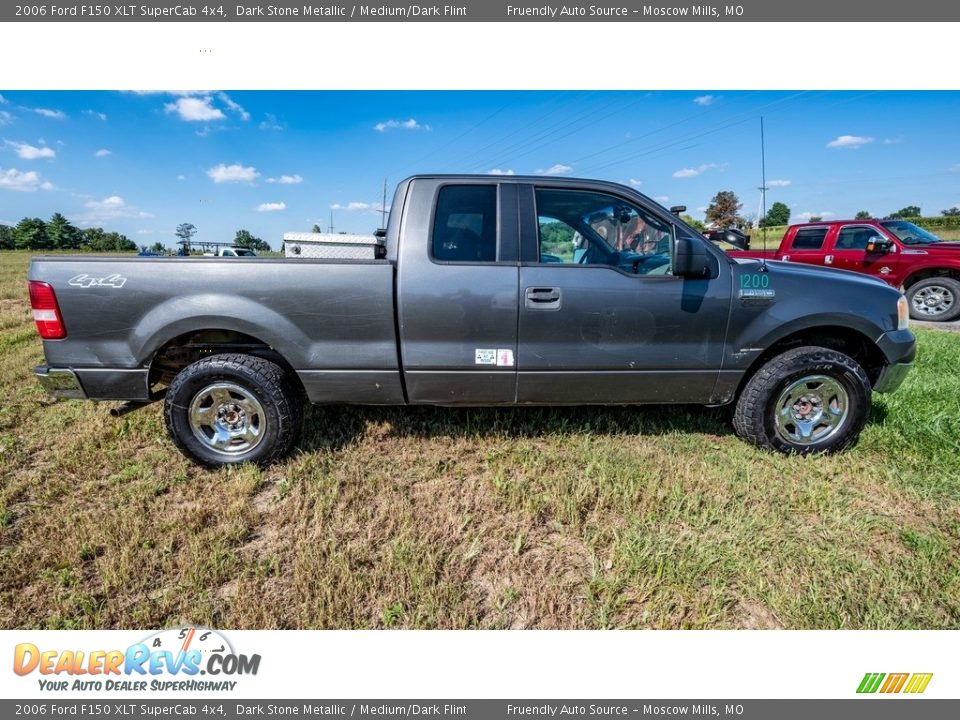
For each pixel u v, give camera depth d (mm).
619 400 3080
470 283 2820
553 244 3061
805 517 2520
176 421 2842
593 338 2918
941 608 1972
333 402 2965
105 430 3395
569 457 3076
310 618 1928
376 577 2076
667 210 3043
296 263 2754
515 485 2730
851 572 2133
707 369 3035
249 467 2852
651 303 2912
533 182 2965
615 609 1960
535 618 1933
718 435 3393
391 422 3496
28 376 4754
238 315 2744
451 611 1942
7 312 9070
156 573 2135
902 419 3494
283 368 3059
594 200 3043
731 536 2336
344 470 2904
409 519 2461
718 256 2979
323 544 2268
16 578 2068
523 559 2229
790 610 1936
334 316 2799
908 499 2660
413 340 2855
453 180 2932
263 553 2268
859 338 3225
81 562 2184
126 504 2588
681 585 2055
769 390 3041
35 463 3043
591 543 2293
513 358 2908
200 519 2441
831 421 3146
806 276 3037
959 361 4957
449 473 2930
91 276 2688
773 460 3047
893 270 8438
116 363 2754
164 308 2721
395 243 2945
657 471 2852
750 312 2982
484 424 3441
